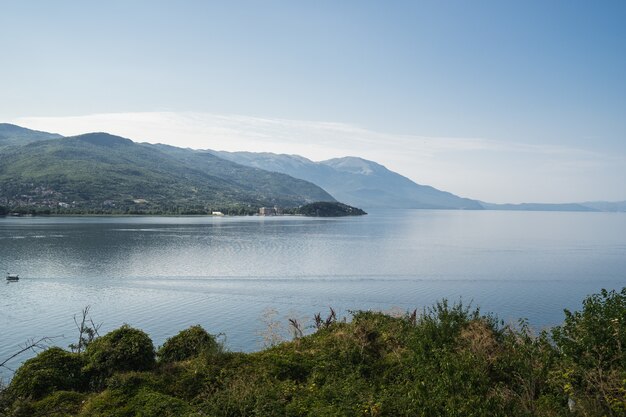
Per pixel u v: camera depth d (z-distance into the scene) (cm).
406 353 1505
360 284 8250
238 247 14138
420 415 1029
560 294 7431
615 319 1123
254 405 1219
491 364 1280
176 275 8906
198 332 1727
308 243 15988
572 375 1103
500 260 11981
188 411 1215
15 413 1219
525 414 978
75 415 1235
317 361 1565
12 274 8662
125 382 1362
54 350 1518
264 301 6794
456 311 1619
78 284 7894
